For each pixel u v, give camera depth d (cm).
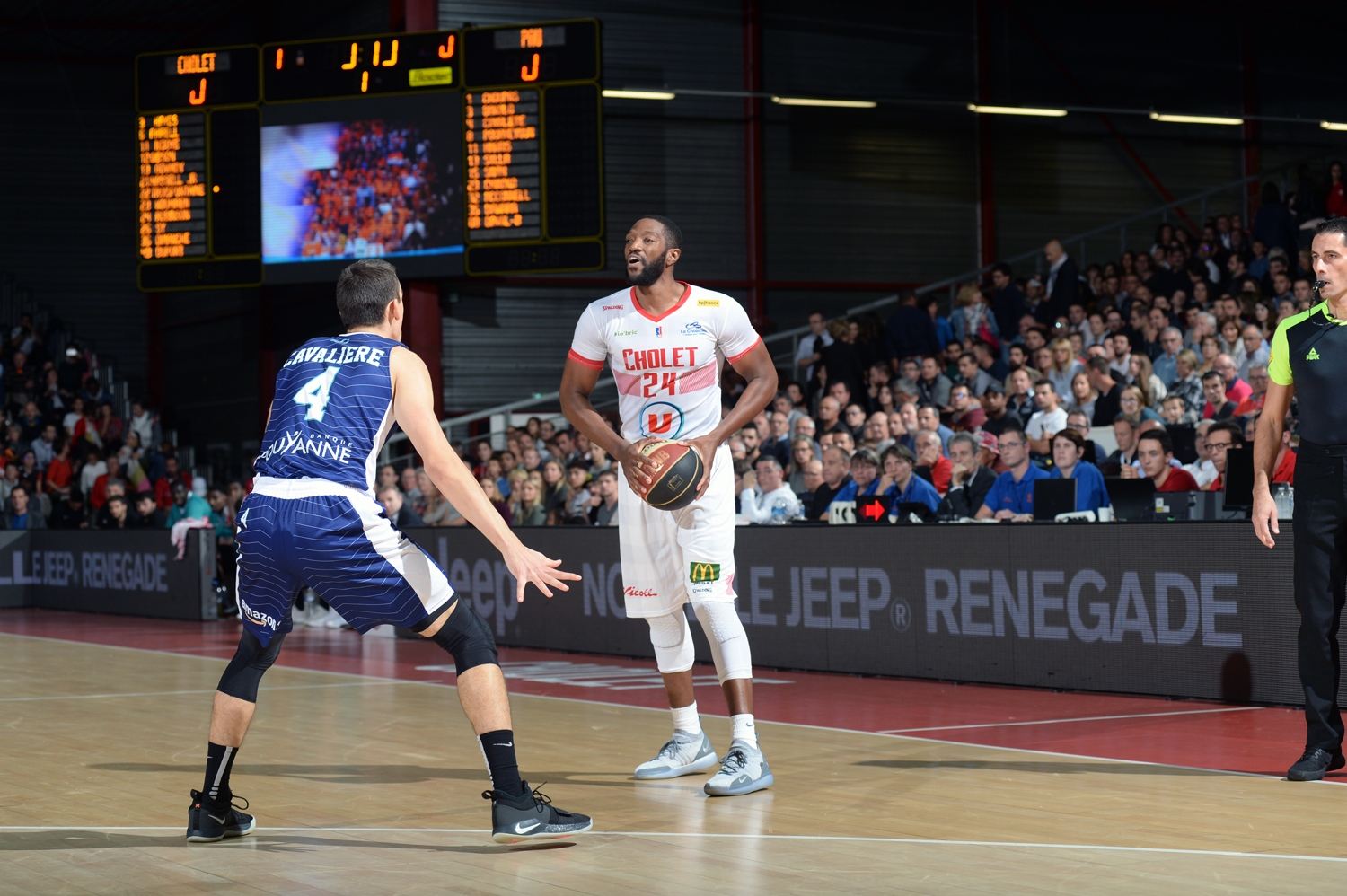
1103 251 2330
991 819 464
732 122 2200
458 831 461
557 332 2138
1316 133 2444
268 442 438
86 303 2666
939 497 1079
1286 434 995
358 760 612
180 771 591
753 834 446
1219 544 773
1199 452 1094
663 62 2161
